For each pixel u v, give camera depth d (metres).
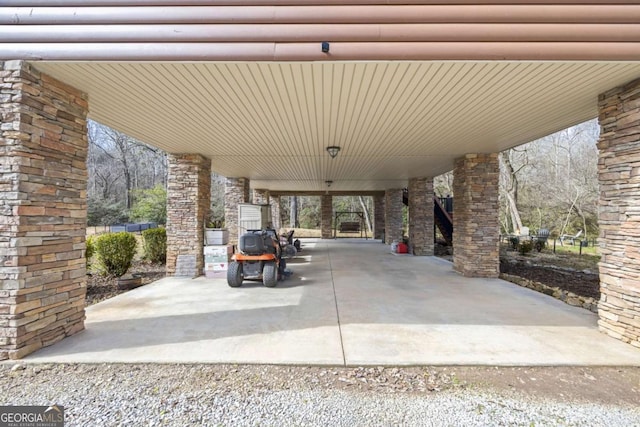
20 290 2.62
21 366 2.52
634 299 2.88
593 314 3.91
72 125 3.14
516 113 3.89
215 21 2.48
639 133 2.84
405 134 4.91
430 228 10.10
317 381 2.34
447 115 3.97
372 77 2.89
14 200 2.60
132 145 23.38
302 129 4.66
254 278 5.80
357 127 4.56
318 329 3.38
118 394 2.16
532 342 3.01
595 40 2.41
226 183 10.04
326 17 2.45
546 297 4.79
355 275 6.67
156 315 3.88
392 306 4.28
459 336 3.17
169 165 6.40
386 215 13.80
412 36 2.44
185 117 4.09
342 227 18.62
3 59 2.55
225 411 1.98
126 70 2.76
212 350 2.83
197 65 2.65
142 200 16.80
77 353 2.75
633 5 2.40
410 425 1.85
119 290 5.40
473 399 2.12
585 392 2.21
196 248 6.39
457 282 5.91
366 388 2.25
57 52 2.51
